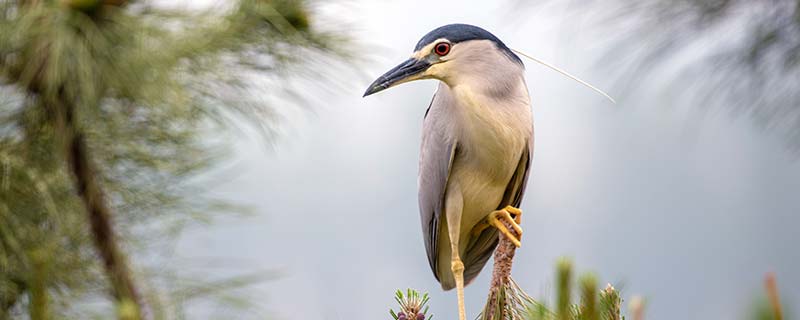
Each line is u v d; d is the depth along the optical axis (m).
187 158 4.29
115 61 3.71
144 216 4.27
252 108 4.04
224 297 4.13
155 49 3.75
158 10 3.82
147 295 4.05
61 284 4.11
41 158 4.02
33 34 3.67
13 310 4.07
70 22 3.67
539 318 2.96
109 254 4.03
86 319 4.07
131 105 4.00
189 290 4.10
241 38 3.91
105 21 3.74
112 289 4.11
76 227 4.12
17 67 3.78
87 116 3.87
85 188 4.01
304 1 4.02
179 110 3.85
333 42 4.06
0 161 3.90
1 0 3.70
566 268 2.95
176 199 4.29
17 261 4.00
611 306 3.80
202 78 3.95
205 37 3.82
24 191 4.02
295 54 4.05
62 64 3.67
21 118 3.93
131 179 4.24
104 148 4.11
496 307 4.95
